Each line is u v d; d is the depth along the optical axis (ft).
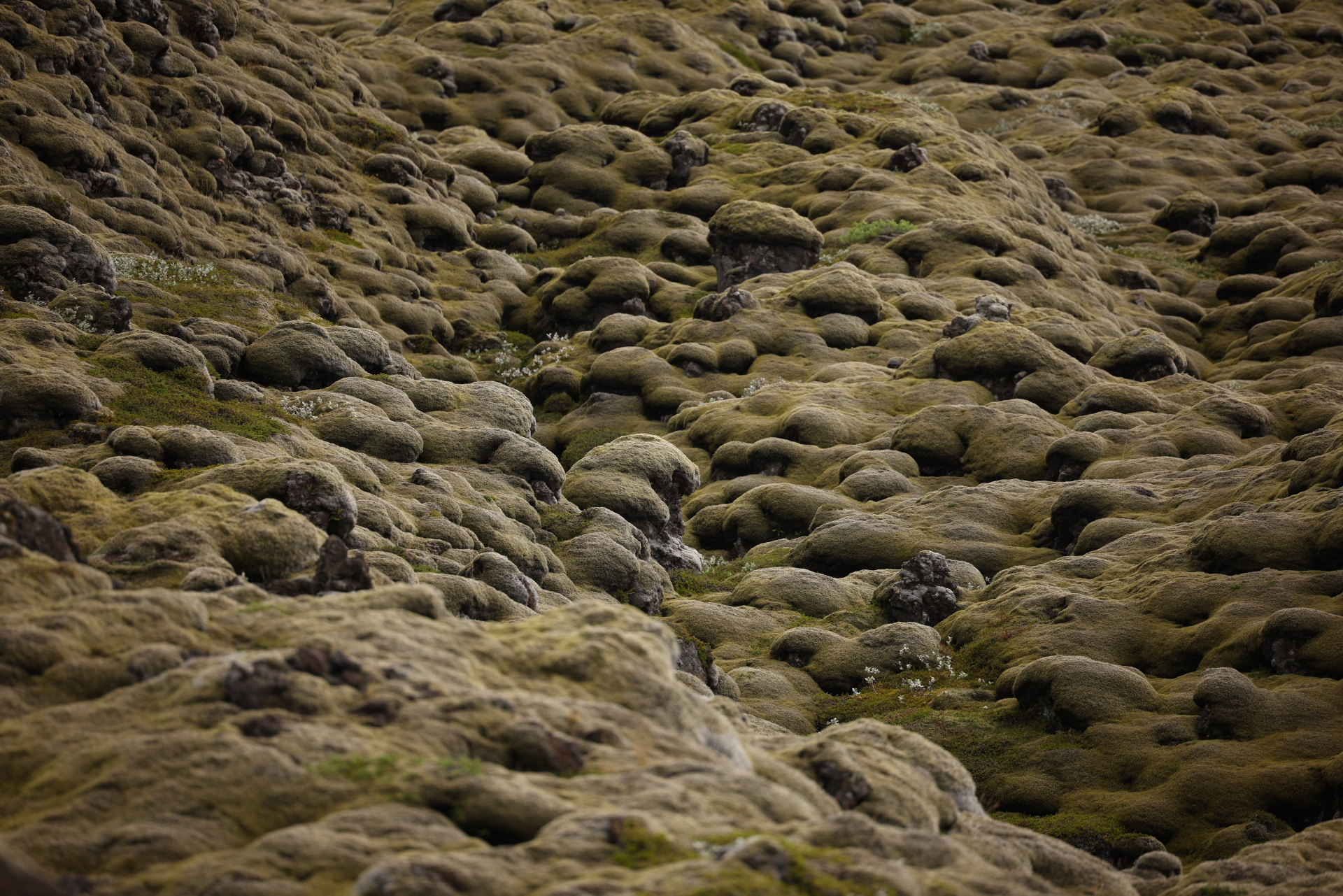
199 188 219.20
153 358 126.62
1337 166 391.04
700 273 293.02
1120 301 305.94
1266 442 179.93
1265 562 120.78
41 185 172.24
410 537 104.88
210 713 39.27
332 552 56.95
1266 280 312.09
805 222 279.90
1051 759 103.09
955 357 219.82
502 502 137.18
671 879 32.45
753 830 37.86
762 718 116.67
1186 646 114.11
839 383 224.33
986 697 118.73
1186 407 198.18
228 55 266.57
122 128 203.62
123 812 34.60
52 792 35.78
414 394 166.40
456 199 315.37
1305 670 103.76
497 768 38.60
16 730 38.55
